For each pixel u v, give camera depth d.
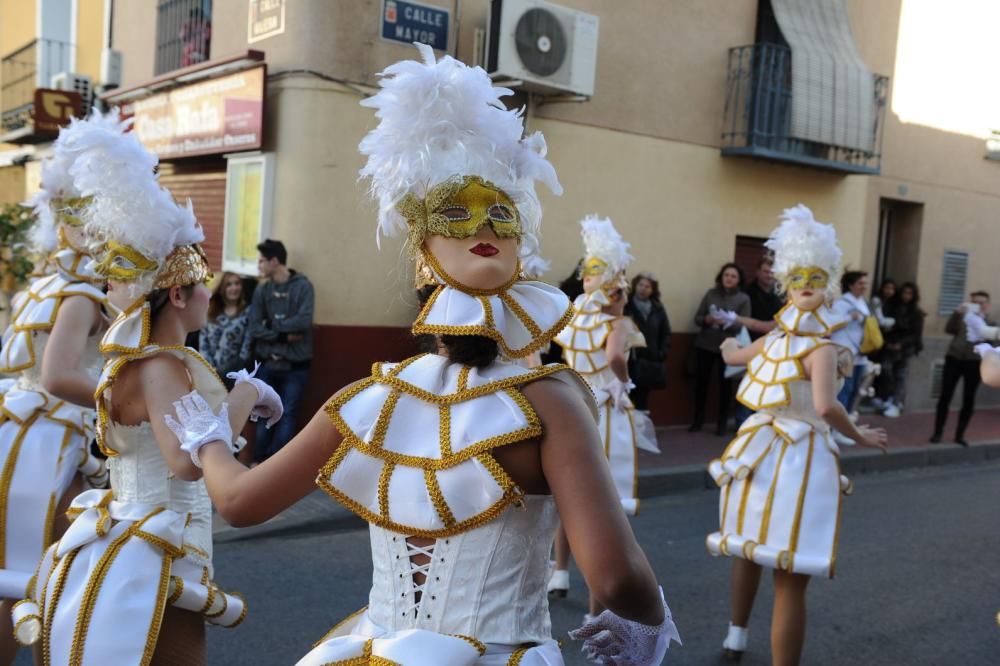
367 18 7.77
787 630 3.75
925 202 12.53
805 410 3.91
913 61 12.09
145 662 2.20
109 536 2.33
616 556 1.34
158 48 10.14
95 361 3.13
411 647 1.42
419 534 1.49
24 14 12.95
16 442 3.07
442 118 1.57
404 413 1.53
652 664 1.55
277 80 7.86
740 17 10.31
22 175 13.35
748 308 9.74
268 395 2.37
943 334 13.09
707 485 8.09
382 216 1.65
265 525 5.91
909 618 4.98
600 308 4.87
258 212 8.10
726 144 10.32
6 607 3.01
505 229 1.56
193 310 2.42
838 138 10.78
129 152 2.35
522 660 1.43
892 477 9.19
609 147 9.40
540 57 8.16
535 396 1.48
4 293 7.88
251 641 4.18
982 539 6.77
